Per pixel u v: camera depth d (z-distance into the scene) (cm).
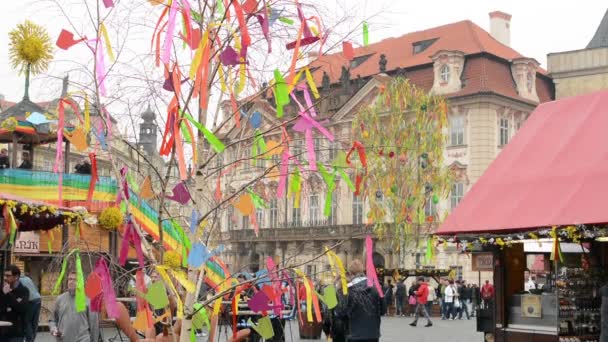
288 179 616
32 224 1697
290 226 5106
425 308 3025
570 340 1429
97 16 543
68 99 546
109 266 553
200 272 561
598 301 1476
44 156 2508
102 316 1063
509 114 5447
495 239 1418
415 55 5891
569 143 1477
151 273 603
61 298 963
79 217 1510
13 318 1143
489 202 1485
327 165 584
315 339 2042
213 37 555
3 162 2136
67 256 520
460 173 5319
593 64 5769
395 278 3988
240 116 609
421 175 3853
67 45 535
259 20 546
